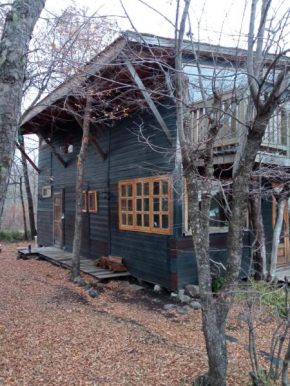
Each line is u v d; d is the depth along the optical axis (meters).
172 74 4.46
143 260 7.63
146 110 7.22
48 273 8.55
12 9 2.16
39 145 12.38
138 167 7.78
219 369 2.97
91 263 9.31
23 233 16.73
